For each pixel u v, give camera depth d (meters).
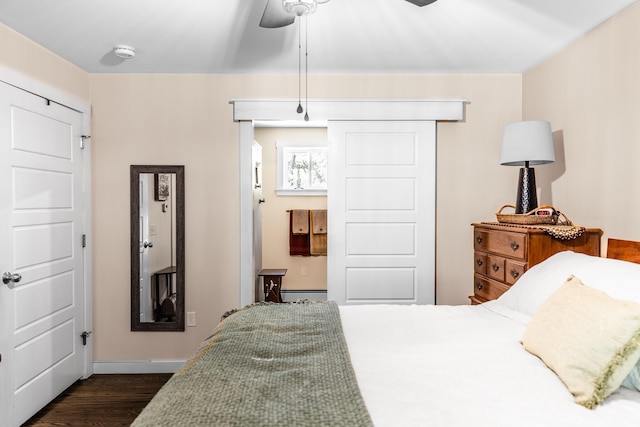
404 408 1.21
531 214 2.95
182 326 3.66
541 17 2.58
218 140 3.67
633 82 2.39
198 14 2.51
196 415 1.15
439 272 3.77
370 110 3.69
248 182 3.68
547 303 1.70
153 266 3.66
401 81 3.70
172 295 3.67
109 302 3.65
